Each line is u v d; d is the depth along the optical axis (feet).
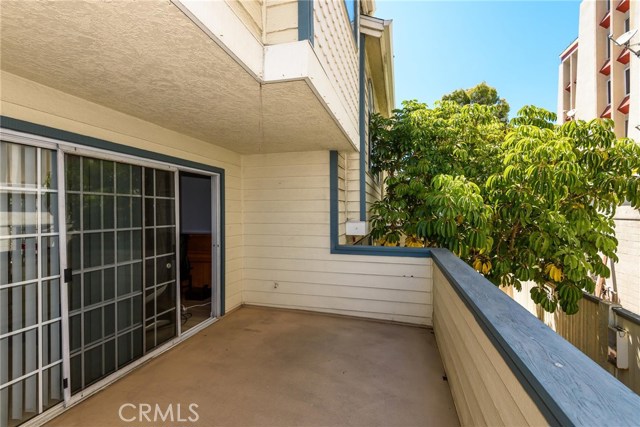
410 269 13.05
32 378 6.75
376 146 19.42
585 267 11.96
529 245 12.91
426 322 12.76
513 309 4.65
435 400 7.67
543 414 2.62
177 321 11.10
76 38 4.99
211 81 6.77
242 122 9.98
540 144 11.56
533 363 2.98
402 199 16.25
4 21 4.46
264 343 11.09
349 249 14.02
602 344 13.51
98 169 8.32
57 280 7.28
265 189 15.35
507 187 12.84
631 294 17.44
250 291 15.55
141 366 9.37
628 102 25.84
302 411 7.27
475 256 14.19
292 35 6.77
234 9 5.70
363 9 18.62
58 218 7.29
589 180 12.67
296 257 14.88
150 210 10.02
